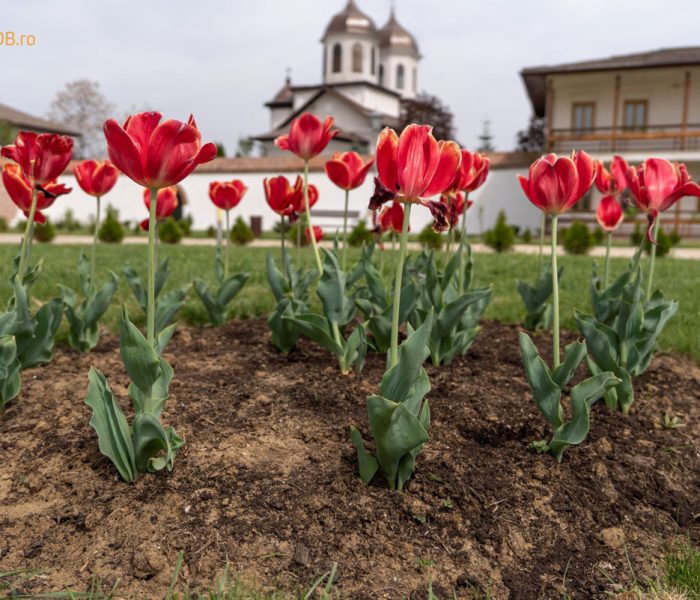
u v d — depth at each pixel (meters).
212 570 1.73
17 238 19.06
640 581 1.79
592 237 15.72
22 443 2.30
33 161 2.49
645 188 2.36
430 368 3.13
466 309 3.05
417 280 3.55
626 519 2.05
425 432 1.87
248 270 7.91
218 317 4.11
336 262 2.92
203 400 2.66
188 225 23.00
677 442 2.53
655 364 3.45
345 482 2.09
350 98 49.91
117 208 29.53
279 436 2.37
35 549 1.78
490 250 16.95
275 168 28.41
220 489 2.02
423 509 2.00
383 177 1.71
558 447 2.25
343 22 56.16
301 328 2.96
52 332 2.98
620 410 2.77
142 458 2.04
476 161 2.90
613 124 26.36
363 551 1.83
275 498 1.99
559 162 2.03
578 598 1.72
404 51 64.19
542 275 4.12
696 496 2.21
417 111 46.62
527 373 2.24
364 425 2.46
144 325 4.11
